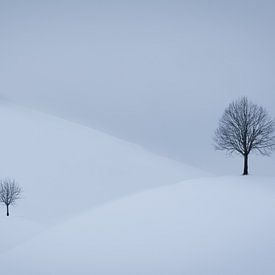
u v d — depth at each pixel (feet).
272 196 91.61
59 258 62.49
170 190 107.24
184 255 57.67
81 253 64.13
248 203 85.15
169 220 78.02
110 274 54.08
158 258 57.93
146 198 100.48
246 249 56.85
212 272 50.47
